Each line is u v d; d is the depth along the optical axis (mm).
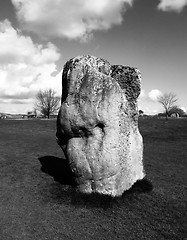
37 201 10547
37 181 12695
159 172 14609
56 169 14484
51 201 10500
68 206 10086
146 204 10320
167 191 11672
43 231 8461
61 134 11352
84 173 10516
